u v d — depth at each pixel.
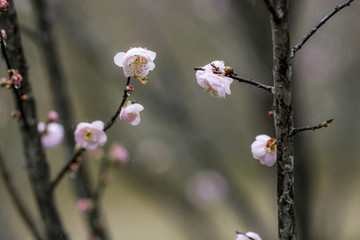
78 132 2.77
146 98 6.48
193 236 7.89
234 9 5.62
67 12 5.99
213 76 2.39
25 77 3.18
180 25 8.23
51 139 3.82
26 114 3.27
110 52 6.74
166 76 6.64
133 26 7.09
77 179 4.75
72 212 12.32
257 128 6.26
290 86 2.19
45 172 3.38
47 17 4.61
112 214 14.12
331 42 7.61
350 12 7.46
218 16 7.12
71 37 6.05
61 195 12.27
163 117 6.86
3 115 6.17
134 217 13.96
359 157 7.34
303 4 6.18
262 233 6.74
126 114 2.51
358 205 9.61
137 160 7.75
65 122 4.70
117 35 7.39
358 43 7.19
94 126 2.74
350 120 7.11
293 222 2.27
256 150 2.57
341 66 7.21
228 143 8.48
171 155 7.86
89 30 6.26
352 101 7.07
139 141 8.00
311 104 7.37
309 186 5.50
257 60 5.60
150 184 7.88
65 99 4.72
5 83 2.80
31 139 3.32
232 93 8.26
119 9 7.12
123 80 6.30
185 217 7.90
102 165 4.62
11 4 2.99
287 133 2.22
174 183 7.94
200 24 7.21
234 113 8.33
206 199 7.86
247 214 6.93
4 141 6.09
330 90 7.49
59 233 3.43
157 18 7.62
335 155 7.27
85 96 6.90
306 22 7.65
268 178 7.11
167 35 8.23
